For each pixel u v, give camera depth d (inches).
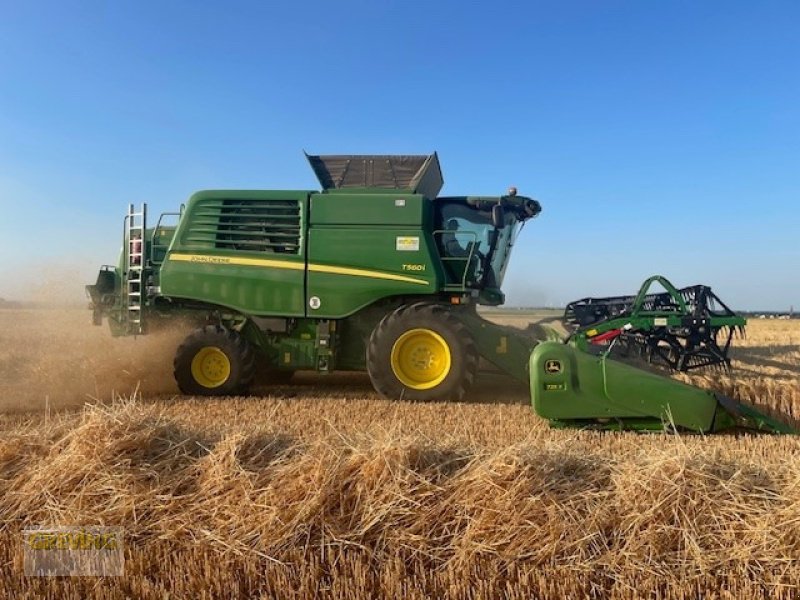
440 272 328.5
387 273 328.5
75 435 172.1
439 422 265.3
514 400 331.9
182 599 130.0
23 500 159.3
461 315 325.7
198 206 343.0
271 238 338.0
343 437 171.0
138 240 361.4
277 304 333.1
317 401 315.6
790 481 152.2
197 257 340.5
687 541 137.3
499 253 360.5
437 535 143.5
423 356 320.2
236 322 350.6
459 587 128.6
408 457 156.6
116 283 389.7
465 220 342.0
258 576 136.2
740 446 223.9
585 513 145.3
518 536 139.7
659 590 129.6
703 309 318.7
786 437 236.7
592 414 242.7
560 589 128.0
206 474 162.6
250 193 338.6
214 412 287.0
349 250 330.0
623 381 240.7
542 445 169.2
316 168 351.6
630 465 155.8
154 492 157.9
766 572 131.2
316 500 147.6
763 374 337.1
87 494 157.5
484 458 160.6
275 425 216.5
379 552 140.1
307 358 342.0
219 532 147.6
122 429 171.6
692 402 238.4
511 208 347.6
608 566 134.4
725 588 129.7
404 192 346.3
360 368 344.2
